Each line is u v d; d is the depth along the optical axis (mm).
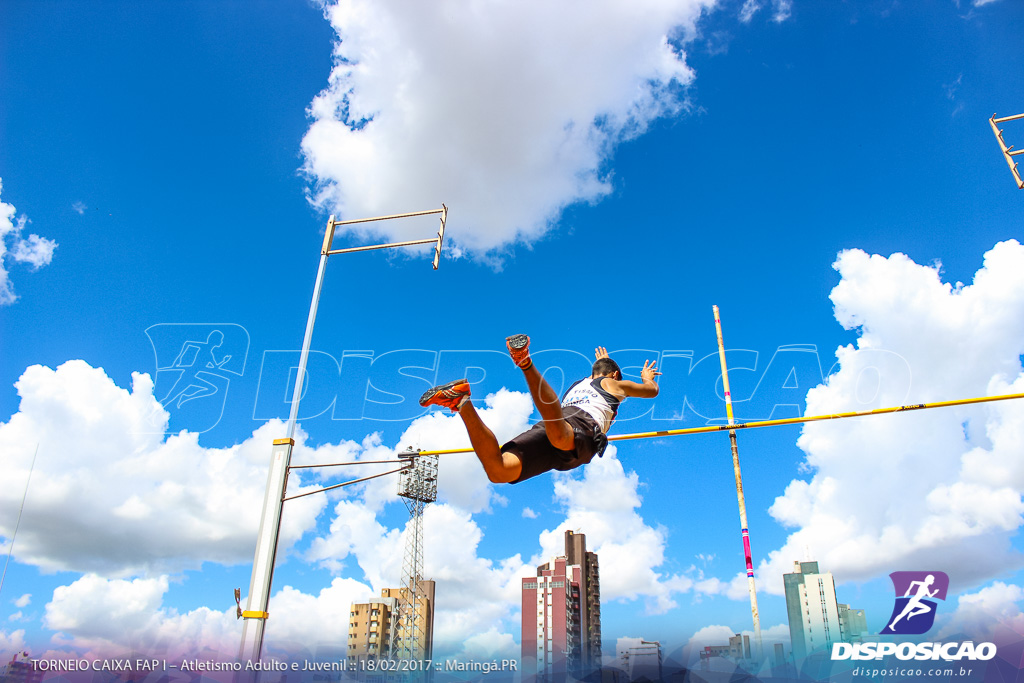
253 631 7738
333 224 11000
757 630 6848
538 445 4184
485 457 3896
